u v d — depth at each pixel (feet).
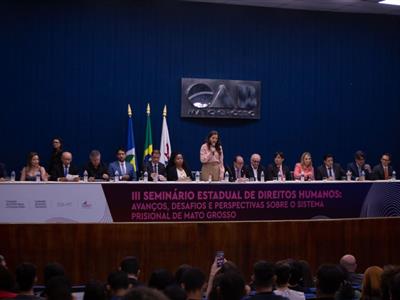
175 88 40.70
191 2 40.96
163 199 27.04
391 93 44.47
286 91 42.55
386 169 37.35
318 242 28.12
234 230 27.12
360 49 44.04
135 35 39.93
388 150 44.24
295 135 42.60
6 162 37.52
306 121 42.83
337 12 43.62
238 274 12.04
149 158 39.14
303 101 42.83
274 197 28.43
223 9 41.55
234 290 11.81
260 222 27.43
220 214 27.71
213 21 41.37
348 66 43.75
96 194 26.30
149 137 39.37
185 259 26.63
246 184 28.02
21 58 37.91
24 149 37.81
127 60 39.75
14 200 25.43
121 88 39.63
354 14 43.93
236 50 41.75
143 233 26.27
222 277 11.98
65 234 25.61
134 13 39.91
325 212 29.12
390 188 30.01
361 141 43.78
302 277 19.04
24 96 37.88
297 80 42.78
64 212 25.90
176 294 10.61
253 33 42.09
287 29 42.73
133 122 39.81
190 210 27.35
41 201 25.68
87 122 38.96
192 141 41.06
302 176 32.94
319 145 43.01
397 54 44.70
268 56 42.32
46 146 38.22
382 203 29.86
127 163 34.50
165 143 39.58
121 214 26.55
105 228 25.95
